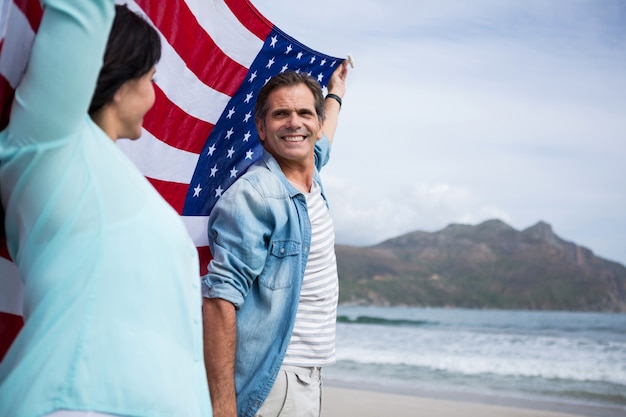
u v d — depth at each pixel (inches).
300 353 103.4
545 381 489.4
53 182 57.7
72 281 56.5
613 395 415.8
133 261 58.5
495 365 591.5
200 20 106.3
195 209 113.5
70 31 55.6
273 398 101.0
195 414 60.4
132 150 97.7
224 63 112.6
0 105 61.4
